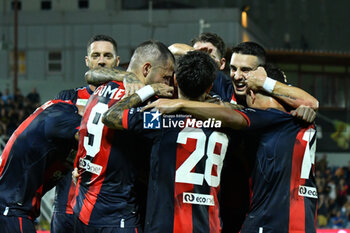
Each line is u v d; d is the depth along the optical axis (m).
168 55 10.63
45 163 11.34
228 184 10.95
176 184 9.43
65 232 13.75
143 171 10.33
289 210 9.98
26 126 11.37
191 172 9.45
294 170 10.06
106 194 9.98
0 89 65.12
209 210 9.47
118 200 10.00
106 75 10.74
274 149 10.05
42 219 27.11
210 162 9.51
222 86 12.77
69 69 66.19
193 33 61.44
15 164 11.30
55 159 11.46
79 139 10.40
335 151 55.19
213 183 9.55
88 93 14.37
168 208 9.44
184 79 9.48
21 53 68.44
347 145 55.84
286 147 10.05
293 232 9.95
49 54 66.81
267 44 66.56
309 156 10.24
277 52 61.69
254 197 10.24
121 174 10.00
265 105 10.37
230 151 10.38
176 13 62.62
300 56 62.19
